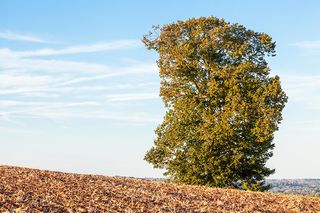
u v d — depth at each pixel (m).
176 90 38.22
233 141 35.00
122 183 21.02
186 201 17.17
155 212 14.59
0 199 14.20
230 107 34.66
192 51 36.66
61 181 19.22
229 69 35.78
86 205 14.62
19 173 20.48
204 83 36.94
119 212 14.16
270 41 37.22
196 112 36.38
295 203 18.59
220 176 35.12
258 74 36.38
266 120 33.81
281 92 34.78
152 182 22.86
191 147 35.72
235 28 37.78
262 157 35.22
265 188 35.38
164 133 38.38
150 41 39.44
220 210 15.96
